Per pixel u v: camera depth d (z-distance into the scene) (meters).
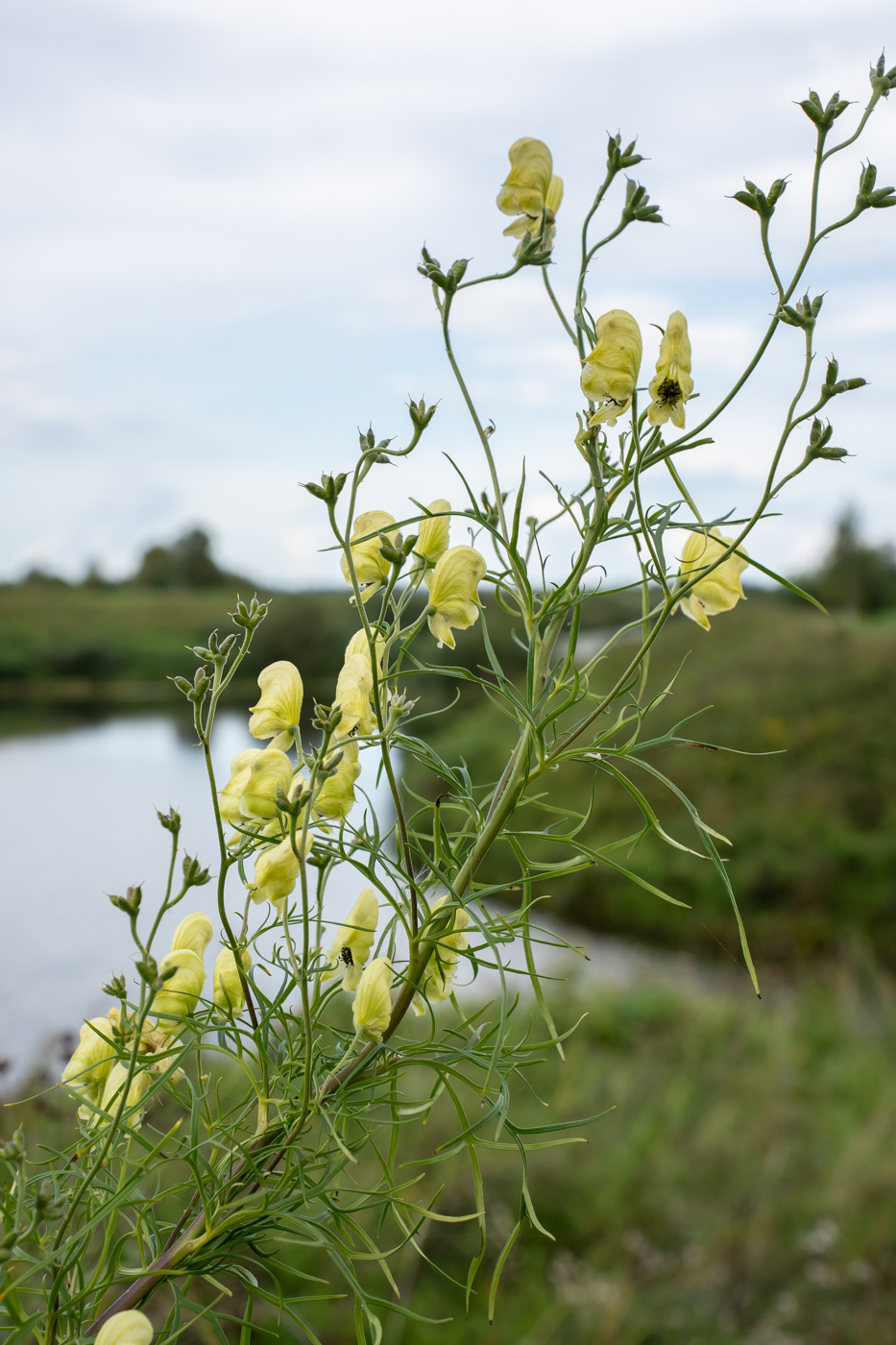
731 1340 6.07
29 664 56.53
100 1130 1.52
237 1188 1.48
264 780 1.57
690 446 1.52
